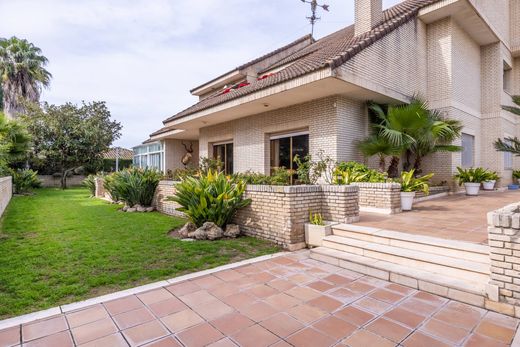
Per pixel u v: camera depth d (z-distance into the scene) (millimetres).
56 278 4223
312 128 10570
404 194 7859
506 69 16125
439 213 7363
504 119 14703
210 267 4742
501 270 3246
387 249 4703
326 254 4980
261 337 2811
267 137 12602
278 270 4598
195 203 6711
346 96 10070
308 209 6027
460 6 11125
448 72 11781
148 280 4227
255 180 7898
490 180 13141
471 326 2973
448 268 3953
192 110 14477
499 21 14367
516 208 3746
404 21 11008
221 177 7160
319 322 3072
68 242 6164
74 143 22891
